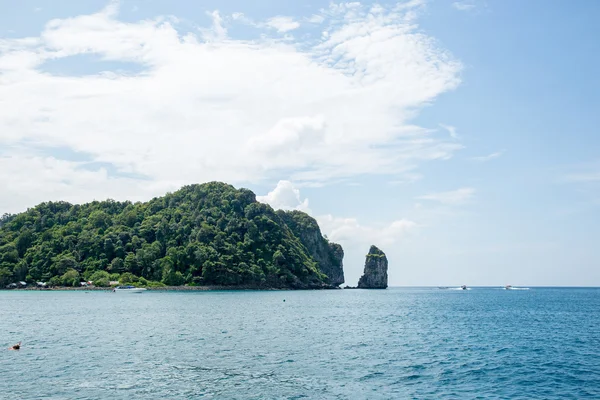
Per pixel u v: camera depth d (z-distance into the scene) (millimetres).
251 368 45375
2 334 67938
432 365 47938
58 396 35375
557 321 97812
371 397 36375
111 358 49469
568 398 36969
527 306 156625
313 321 91812
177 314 103250
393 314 113375
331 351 55438
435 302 181875
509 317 107812
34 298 167750
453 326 85625
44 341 61156
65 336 65938
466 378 42750
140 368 44750
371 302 173250
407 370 45531
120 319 90812
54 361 47781
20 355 51062
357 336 69312
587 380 42438
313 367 46188
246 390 37594
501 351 56969
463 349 58219
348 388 38719
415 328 81375
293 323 87188
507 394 37906
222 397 35719
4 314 101438
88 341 61250
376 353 54469
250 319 93625
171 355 51531
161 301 153375
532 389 39406
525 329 81562
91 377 41125
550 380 42375
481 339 67688
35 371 43250
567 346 61656
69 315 99375
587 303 180375
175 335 67688
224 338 65125
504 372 45219
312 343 61438
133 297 178125
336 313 114000
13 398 34812
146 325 80375
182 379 40719
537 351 57312
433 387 39531
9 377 40969
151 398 35156
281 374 43062
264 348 56969
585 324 91500
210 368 45125
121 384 38875
